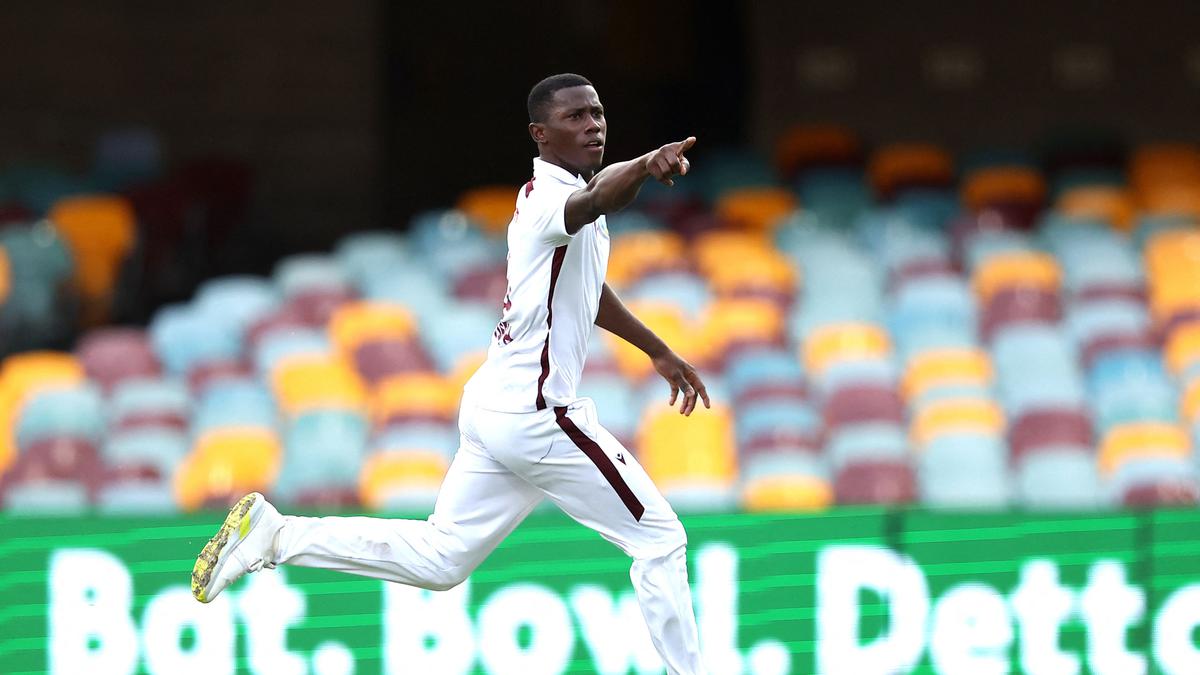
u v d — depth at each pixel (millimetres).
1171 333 43062
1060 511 24781
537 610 24453
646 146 61688
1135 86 59500
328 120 60750
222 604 24188
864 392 37750
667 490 34438
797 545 24672
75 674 24062
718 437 36031
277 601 24234
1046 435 37469
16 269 45969
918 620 24625
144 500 34219
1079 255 46219
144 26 59844
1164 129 59531
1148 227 49562
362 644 24266
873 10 60188
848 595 24625
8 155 58812
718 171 53500
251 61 60375
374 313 42312
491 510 17062
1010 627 24688
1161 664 24656
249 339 42812
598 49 61750
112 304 48656
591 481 16453
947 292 44250
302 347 41000
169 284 51719
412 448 35250
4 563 24062
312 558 16938
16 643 24000
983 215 49656
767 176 53500
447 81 61875
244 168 56312
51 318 46594
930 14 59938
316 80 60719
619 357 39688
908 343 42250
